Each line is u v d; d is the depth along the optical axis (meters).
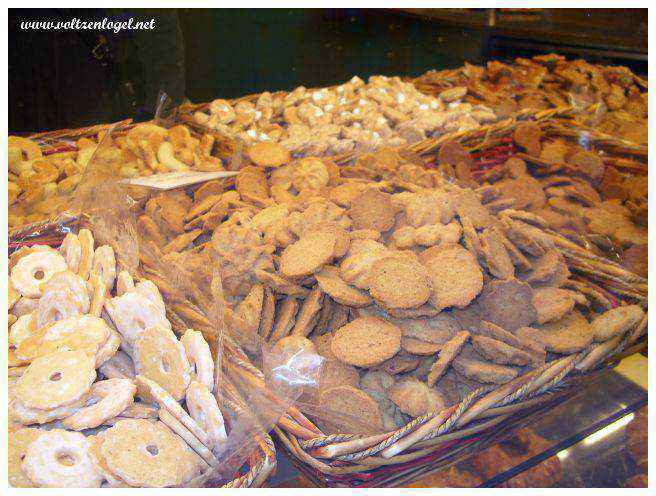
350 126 2.34
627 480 1.11
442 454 1.08
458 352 1.16
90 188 1.57
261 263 1.30
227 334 1.18
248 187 1.68
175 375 1.05
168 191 1.59
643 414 1.25
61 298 1.22
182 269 1.32
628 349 1.32
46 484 0.89
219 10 4.60
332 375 1.14
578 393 1.29
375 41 4.54
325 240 1.30
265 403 1.01
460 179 1.95
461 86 2.73
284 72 4.27
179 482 0.92
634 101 2.40
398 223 1.50
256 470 0.94
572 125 2.30
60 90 3.00
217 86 4.13
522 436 1.21
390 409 1.13
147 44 2.93
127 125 2.04
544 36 2.76
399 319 1.23
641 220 1.82
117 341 1.14
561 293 1.35
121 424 0.96
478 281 1.25
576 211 1.87
